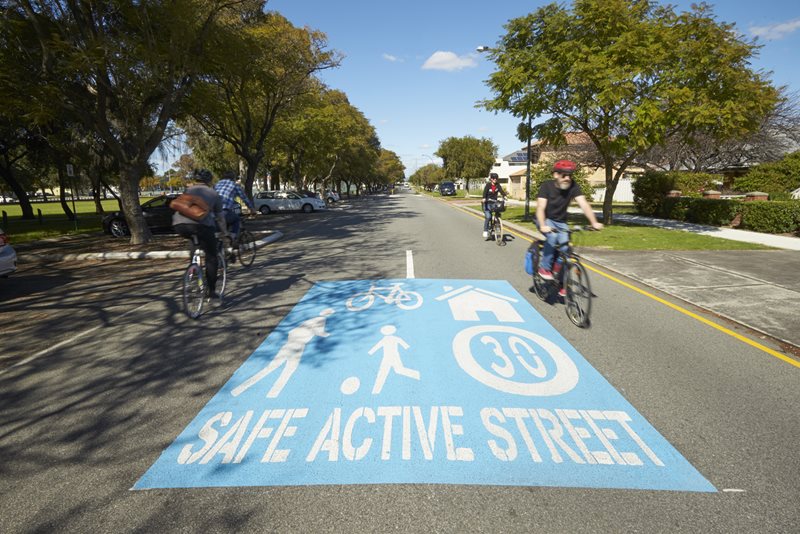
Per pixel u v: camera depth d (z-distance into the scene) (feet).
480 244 40.65
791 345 15.26
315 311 19.56
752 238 40.98
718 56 43.01
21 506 8.12
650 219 62.80
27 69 38.37
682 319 18.20
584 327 17.11
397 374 13.12
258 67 60.13
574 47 44.27
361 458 9.30
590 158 104.06
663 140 48.14
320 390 12.21
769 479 8.61
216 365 14.05
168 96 41.86
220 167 121.39
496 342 15.60
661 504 7.99
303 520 7.67
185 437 10.17
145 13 37.52
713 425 10.45
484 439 9.92
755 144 89.56
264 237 44.96
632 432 10.19
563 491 8.34
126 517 7.80
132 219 42.83
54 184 151.84
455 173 199.52
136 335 17.07
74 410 11.51
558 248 18.54
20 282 26.99
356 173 220.43
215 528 7.52
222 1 43.16
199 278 19.26
